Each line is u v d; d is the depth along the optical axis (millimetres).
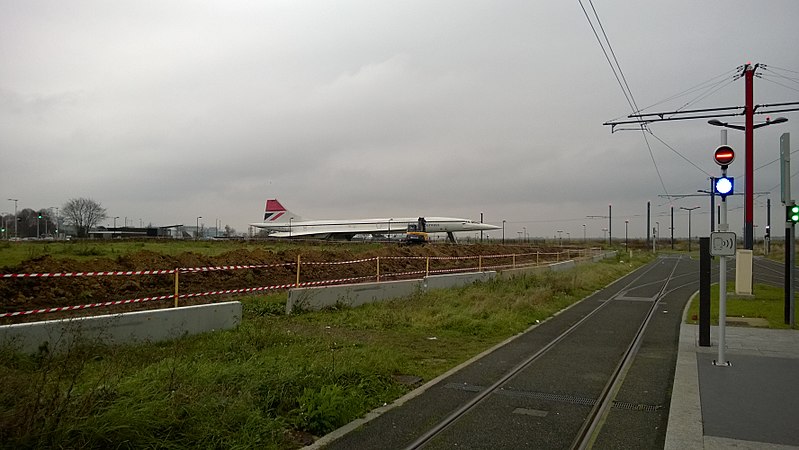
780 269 43719
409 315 14484
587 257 49125
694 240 171125
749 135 21844
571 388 7938
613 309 17531
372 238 91188
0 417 4750
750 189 21812
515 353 10438
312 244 54812
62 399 5332
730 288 23094
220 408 5863
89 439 4820
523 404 7113
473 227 81750
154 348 9391
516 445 5676
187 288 17984
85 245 31969
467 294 18828
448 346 11172
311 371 7551
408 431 6012
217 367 7512
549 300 18625
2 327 8211
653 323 14508
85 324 9219
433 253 39938
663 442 5816
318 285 20656
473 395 7492
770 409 6699
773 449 5430
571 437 5934
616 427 6301
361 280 23391
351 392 6938
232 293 17422
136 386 6094
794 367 8938
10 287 14586
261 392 6652
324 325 13031
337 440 5727
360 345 10672
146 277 18266
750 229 21719
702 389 7594
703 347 10617
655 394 7715
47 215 99625
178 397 5789
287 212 101500
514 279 23641
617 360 9883
